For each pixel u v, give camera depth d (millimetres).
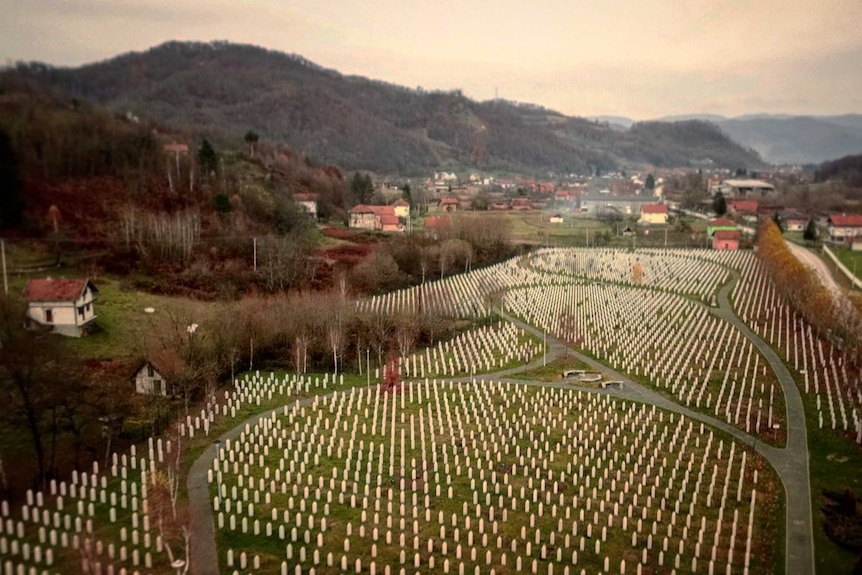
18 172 107812
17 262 101312
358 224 177875
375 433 70188
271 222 146750
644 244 189875
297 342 89188
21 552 46875
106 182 130000
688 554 49312
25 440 63188
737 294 136500
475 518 54062
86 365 79188
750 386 86062
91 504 51625
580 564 48094
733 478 61219
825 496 58094
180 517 52688
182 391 77188
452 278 139375
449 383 86625
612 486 58938
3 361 55531
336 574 46344
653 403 80188
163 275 112688
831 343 102312
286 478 58812
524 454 65562
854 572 46031
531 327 112875
